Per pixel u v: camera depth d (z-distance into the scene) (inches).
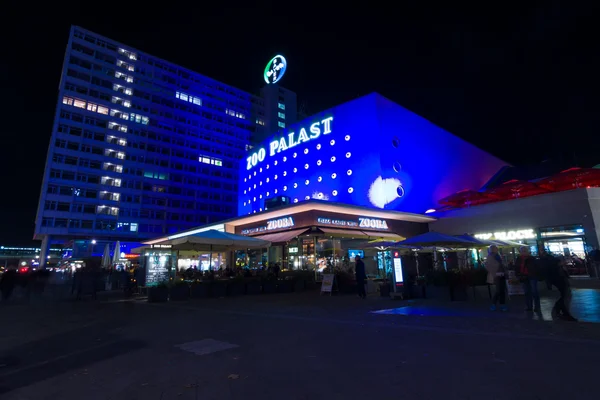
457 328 298.0
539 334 260.8
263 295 701.3
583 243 973.8
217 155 3464.6
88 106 2758.4
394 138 1375.5
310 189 1517.0
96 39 2930.6
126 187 2827.3
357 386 165.8
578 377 165.3
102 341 288.5
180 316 426.9
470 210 1242.0
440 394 151.9
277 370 195.3
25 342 289.3
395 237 1145.4
